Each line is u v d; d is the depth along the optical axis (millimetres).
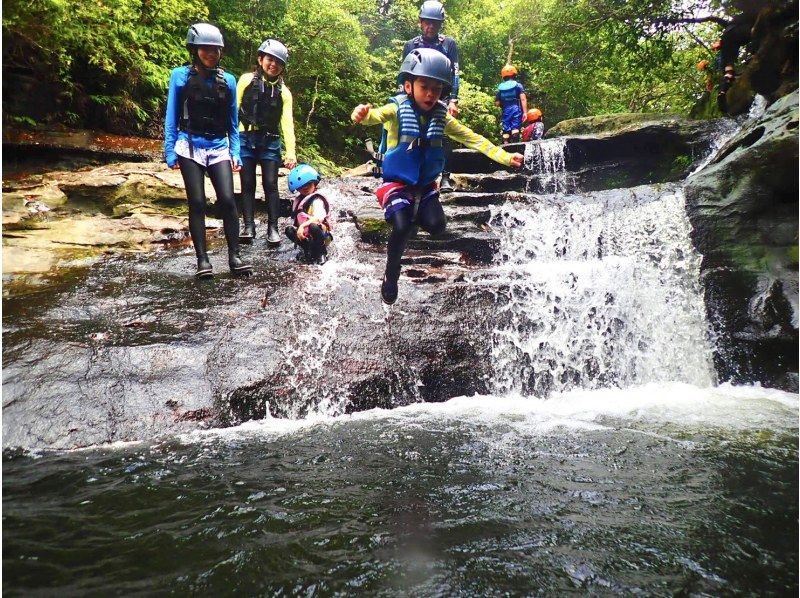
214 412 3100
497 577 1603
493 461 2547
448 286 4324
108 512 1989
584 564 1675
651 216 5207
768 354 4309
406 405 3623
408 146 3021
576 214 5684
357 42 12867
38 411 2787
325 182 6688
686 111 15117
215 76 4160
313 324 3801
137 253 4965
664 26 10883
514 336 4160
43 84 7289
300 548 1755
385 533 1855
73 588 1523
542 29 12836
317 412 3355
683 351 4594
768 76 8102
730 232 4762
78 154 6797
